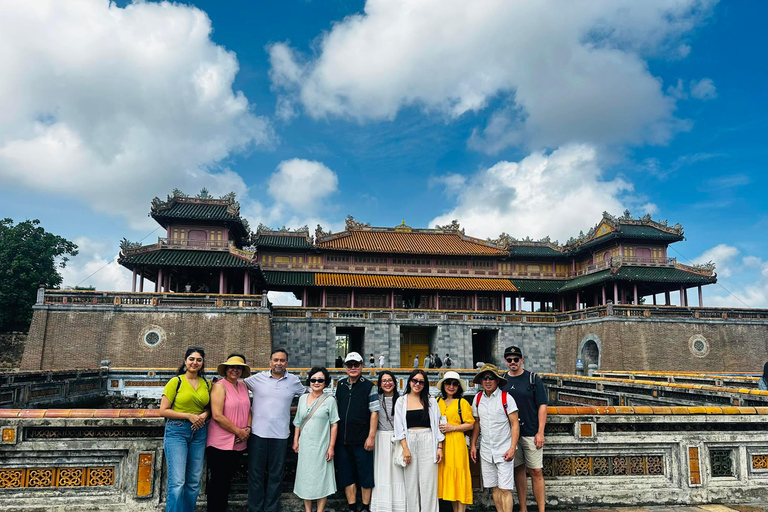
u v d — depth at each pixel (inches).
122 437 363.6
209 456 350.6
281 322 2143.2
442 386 382.6
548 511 392.5
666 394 882.1
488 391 370.6
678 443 418.9
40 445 352.8
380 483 356.5
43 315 1715.1
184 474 329.1
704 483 415.5
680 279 2236.7
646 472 417.7
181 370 353.4
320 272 2506.2
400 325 2241.6
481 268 2674.7
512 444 351.6
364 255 2568.9
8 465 354.0
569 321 2257.6
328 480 356.8
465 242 2758.4
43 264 2486.5
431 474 352.8
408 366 2373.3
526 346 2322.8
